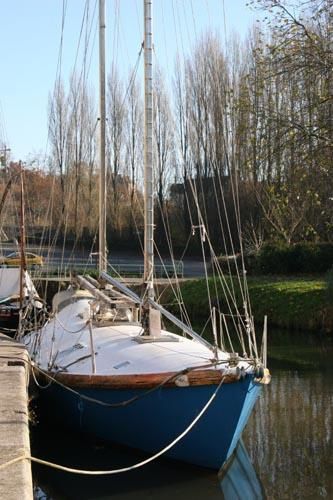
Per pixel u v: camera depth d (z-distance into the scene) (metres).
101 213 11.96
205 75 36.06
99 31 12.56
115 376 8.32
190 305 26.27
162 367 8.32
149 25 9.49
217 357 8.20
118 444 8.77
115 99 48.19
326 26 14.77
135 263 42.16
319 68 14.49
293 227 27.47
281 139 14.51
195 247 43.72
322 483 8.22
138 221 47.47
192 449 8.12
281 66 14.75
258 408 11.89
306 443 9.81
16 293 18.34
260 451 9.46
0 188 23.28
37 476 8.33
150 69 9.46
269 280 26.91
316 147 14.49
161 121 46.88
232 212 38.53
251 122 14.77
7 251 31.06
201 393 7.92
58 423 9.72
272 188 14.88
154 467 8.37
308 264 28.20
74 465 8.59
